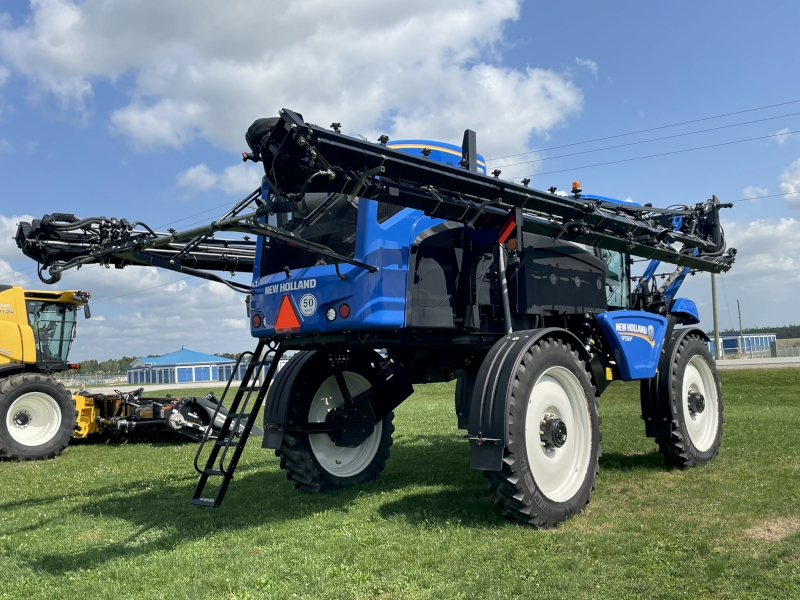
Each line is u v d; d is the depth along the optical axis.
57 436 10.23
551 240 5.77
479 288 5.43
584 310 5.96
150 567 3.85
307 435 5.92
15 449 9.77
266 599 3.26
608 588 3.16
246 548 4.17
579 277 5.97
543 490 4.55
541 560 3.63
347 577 3.52
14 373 11.16
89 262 5.48
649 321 6.23
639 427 9.54
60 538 4.71
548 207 5.42
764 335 72.69
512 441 4.27
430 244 5.16
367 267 4.70
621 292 7.11
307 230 5.26
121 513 5.41
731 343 65.25
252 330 5.61
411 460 7.64
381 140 4.54
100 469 8.27
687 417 6.42
